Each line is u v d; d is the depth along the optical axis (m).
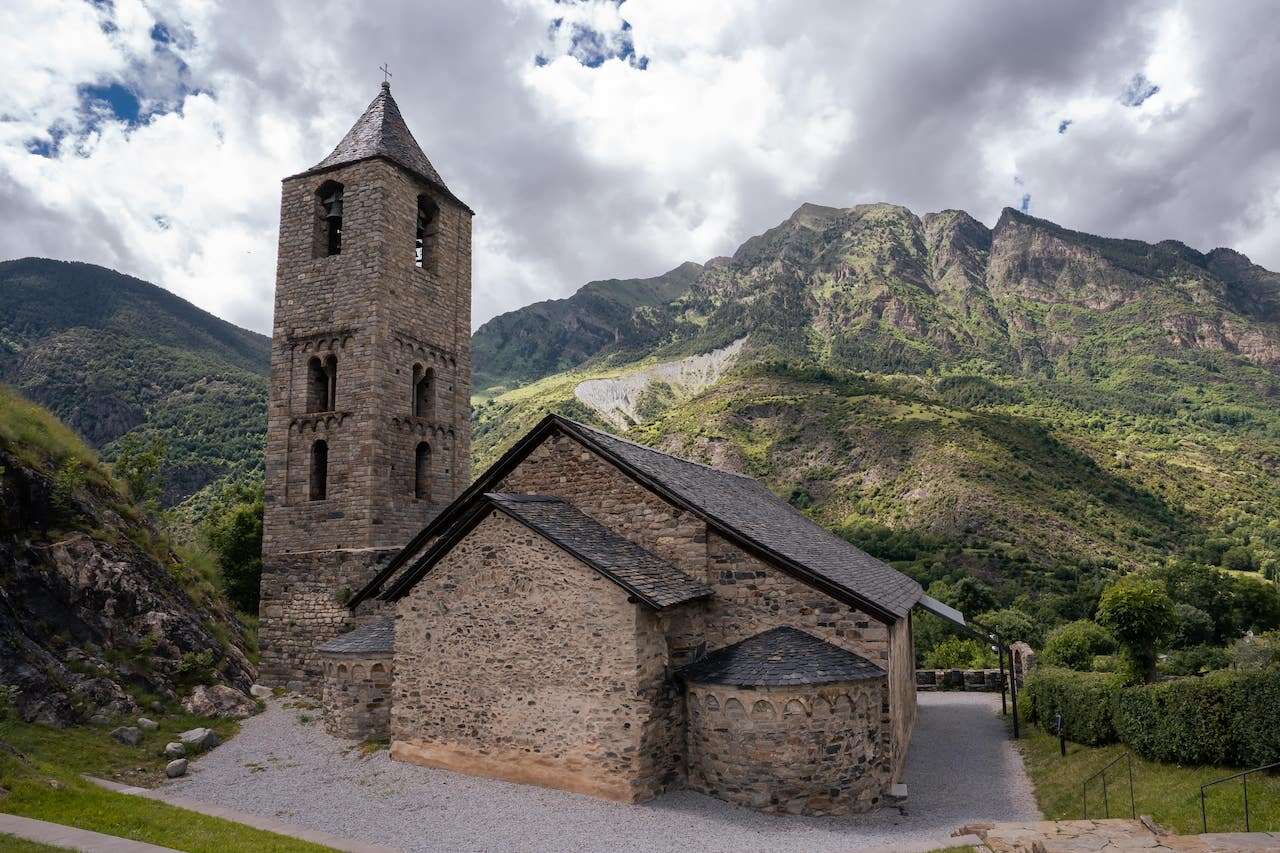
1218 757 14.90
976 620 49.56
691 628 16.83
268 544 25.98
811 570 16.19
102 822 11.85
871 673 15.20
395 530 25.55
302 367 26.42
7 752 14.46
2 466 21.16
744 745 14.91
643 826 13.80
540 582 16.20
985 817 14.96
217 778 17.00
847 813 14.70
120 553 23.31
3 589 19.39
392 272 26.25
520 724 16.17
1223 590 52.50
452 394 28.69
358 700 19.80
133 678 20.89
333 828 13.96
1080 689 19.45
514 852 12.79
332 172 26.94
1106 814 14.20
